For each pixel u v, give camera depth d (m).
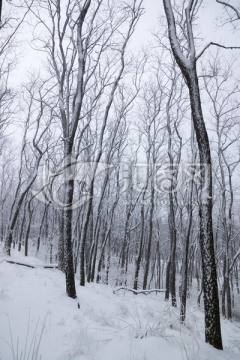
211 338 6.56
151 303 13.19
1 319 6.05
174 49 7.81
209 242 7.18
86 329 5.54
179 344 5.14
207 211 7.32
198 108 7.57
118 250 44.53
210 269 7.02
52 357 4.79
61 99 12.71
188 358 4.58
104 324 6.66
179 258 40.53
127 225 25.89
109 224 24.39
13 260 12.63
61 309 7.67
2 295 7.57
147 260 22.56
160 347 4.86
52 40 13.34
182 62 7.71
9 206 42.91
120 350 4.75
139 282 32.12
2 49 14.21
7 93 19.86
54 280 11.16
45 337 5.54
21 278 10.16
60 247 15.68
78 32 10.68
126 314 9.48
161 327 5.61
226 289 23.28
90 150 21.06
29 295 8.32
